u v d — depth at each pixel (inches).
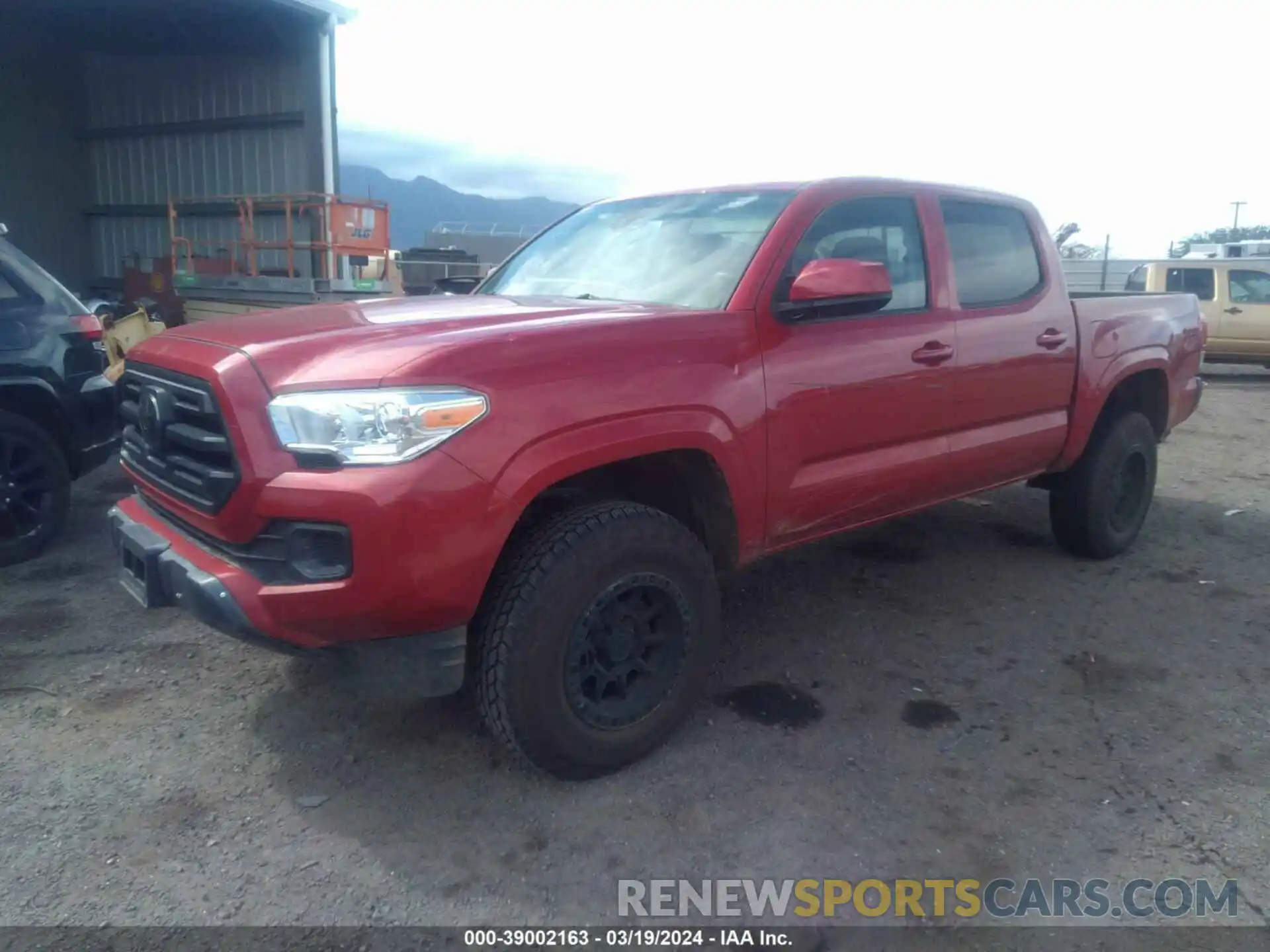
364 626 108.6
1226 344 598.5
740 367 133.6
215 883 106.3
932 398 162.2
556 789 124.4
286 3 545.0
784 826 117.5
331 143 603.8
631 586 123.7
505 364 112.8
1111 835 116.7
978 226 179.2
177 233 681.0
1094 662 164.9
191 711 142.9
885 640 172.4
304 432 106.8
